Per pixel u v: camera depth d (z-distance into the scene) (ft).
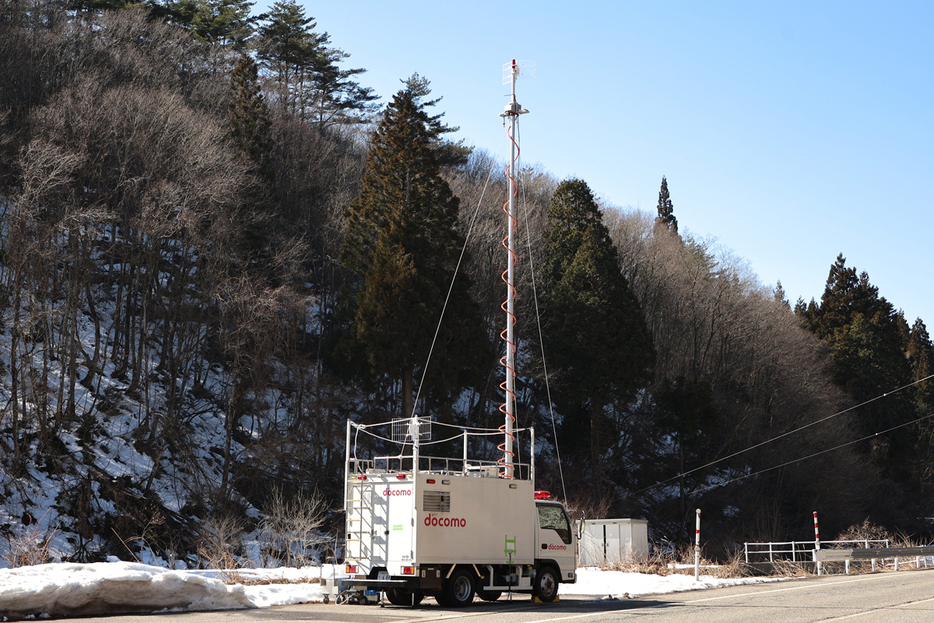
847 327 271.28
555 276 194.59
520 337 195.11
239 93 184.85
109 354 154.51
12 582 44.91
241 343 141.49
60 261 135.23
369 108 313.32
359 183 222.28
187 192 147.95
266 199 174.60
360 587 56.44
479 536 57.98
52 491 116.67
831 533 208.54
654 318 231.09
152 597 48.93
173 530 121.70
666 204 338.75
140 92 162.20
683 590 70.28
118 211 151.84
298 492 141.59
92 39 199.82
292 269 164.45
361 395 165.48
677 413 191.83
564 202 199.62
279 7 298.76
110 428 134.62
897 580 79.25
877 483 228.84
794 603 54.65
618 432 204.03
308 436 151.64
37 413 123.95
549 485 178.70
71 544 110.42
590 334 178.29
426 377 154.20
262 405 149.18
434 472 57.00
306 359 162.40
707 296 239.71
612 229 240.32
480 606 56.44
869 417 252.21
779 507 208.64
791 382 227.81
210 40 273.95
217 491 132.05
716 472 210.59
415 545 55.11
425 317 153.38
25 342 123.54
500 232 197.77
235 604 52.85
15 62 172.86
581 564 110.32
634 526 108.88
